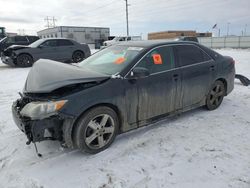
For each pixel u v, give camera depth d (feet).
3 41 53.47
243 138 11.98
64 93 9.64
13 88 23.65
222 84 16.17
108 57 13.10
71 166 9.82
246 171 9.30
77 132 9.96
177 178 8.97
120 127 11.50
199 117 14.78
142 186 8.59
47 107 9.20
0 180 8.96
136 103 11.53
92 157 10.44
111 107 10.97
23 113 9.55
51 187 8.60
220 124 13.70
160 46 12.82
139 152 10.79
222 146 11.19
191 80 13.79
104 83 10.44
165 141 11.75
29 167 9.76
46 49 39.96
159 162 10.00
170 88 12.77
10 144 11.57
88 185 8.70
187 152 10.73
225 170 9.37
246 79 23.54
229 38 128.77
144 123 12.23
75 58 43.52
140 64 11.68
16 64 38.78
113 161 10.13
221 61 15.71
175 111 13.52
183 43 13.98
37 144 11.51
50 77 10.14
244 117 14.75
